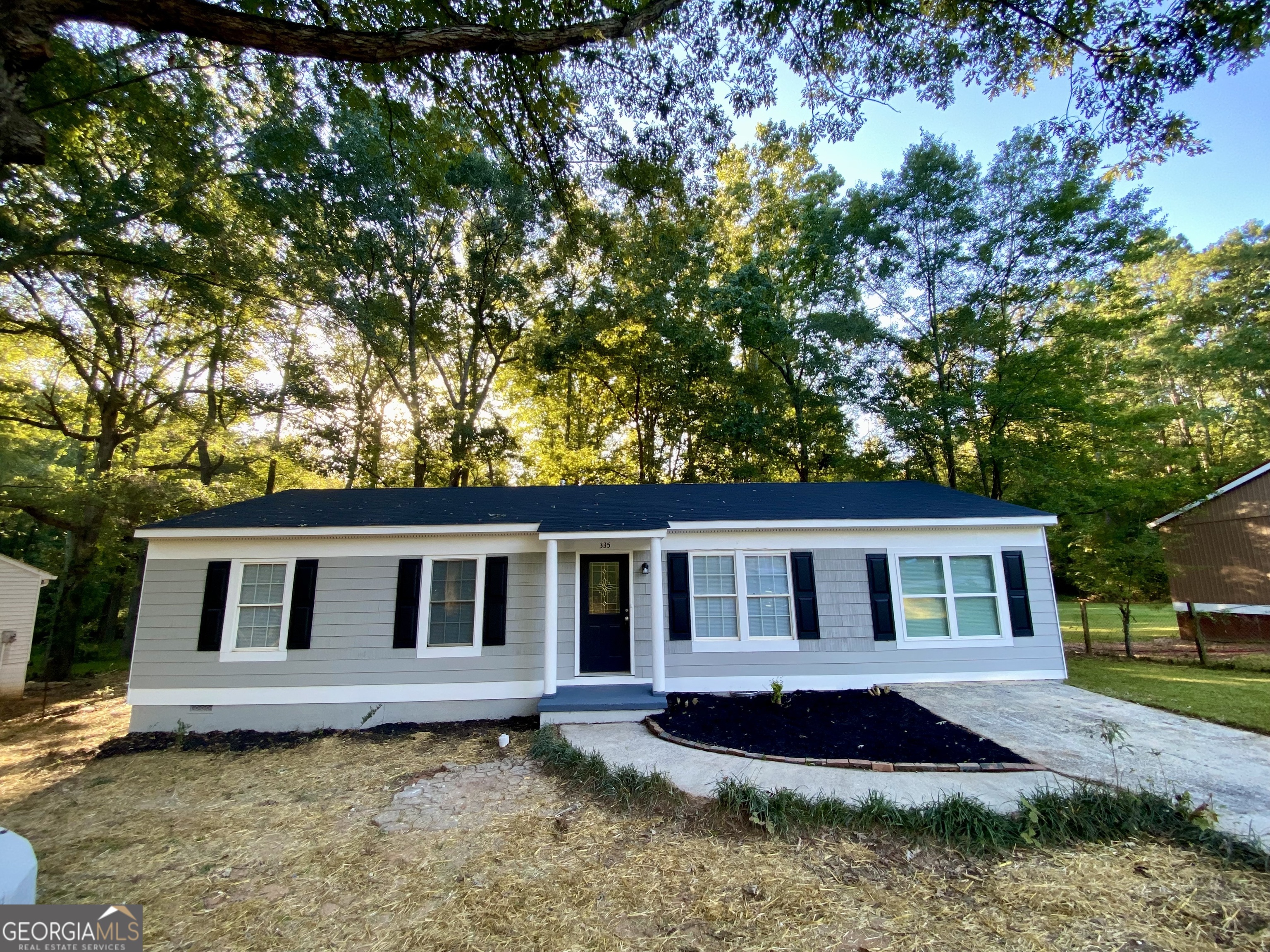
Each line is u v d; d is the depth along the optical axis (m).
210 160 11.66
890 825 4.29
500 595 8.52
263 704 7.99
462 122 7.22
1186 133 6.10
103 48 8.35
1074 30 5.88
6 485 13.52
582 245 9.98
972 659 8.96
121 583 18.73
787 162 14.52
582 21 5.85
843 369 18.28
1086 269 14.48
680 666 8.64
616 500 10.29
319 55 3.92
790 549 9.12
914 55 6.54
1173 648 13.52
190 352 15.98
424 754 6.75
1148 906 3.32
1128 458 14.26
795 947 3.08
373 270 16.69
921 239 16.42
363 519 8.62
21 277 11.96
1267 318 22.59
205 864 4.25
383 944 3.22
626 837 4.39
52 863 4.29
